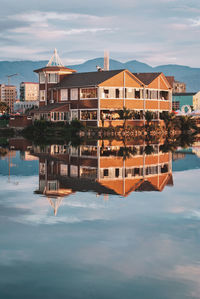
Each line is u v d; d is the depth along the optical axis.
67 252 8.99
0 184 18.16
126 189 16.88
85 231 10.51
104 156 31.94
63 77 81.19
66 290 7.28
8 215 12.14
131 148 40.53
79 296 7.08
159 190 16.81
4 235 10.16
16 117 81.50
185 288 7.38
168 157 31.59
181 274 7.93
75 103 74.44
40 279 7.68
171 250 9.16
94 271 8.03
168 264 8.38
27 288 7.34
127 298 7.03
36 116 78.69
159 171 23.23
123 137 63.22
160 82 78.94
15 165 25.61
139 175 21.34
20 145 44.66
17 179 19.64
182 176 21.31
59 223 11.27
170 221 11.58
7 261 8.49
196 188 17.42
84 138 60.56
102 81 70.06
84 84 72.25
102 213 12.45
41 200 14.41
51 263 8.40
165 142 51.34
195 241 9.79
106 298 7.03
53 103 79.50
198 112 88.25
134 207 13.35
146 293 7.20
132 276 7.82
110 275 7.86
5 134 76.19
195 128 83.81
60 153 34.47
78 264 8.35
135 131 71.38
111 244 9.53
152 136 67.06
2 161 28.06
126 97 72.88
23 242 9.64
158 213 12.52
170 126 77.44
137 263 8.42
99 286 7.42
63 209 12.97
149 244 9.54
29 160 28.69
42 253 8.93
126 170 23.41
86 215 12.16
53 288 7.35
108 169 23.80
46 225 11.07
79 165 25.72
